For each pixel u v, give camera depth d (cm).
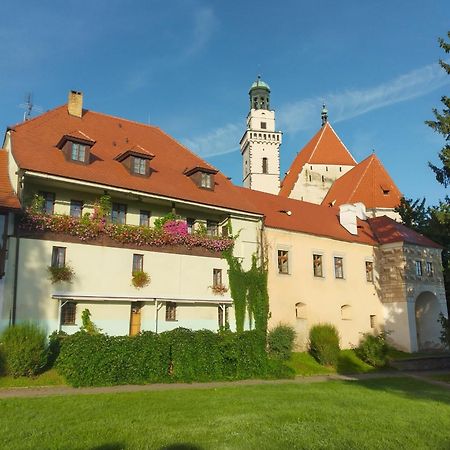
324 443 1088
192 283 2764
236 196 3284
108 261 2466
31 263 2227
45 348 2058
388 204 5078
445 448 1088
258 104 7956
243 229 3105
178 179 3041
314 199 6462
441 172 2833
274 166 7731
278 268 3300
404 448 1076
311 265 3509
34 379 1950
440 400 1877
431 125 2811
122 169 2780
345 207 4053
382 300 3975
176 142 3653
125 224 2584
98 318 2416
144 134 3478
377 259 4044
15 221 2222
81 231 2380
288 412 1448
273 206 3669
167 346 2280
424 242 4200
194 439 1081
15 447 998
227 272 2939
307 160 6738
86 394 1722
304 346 3291
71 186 2434
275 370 2611
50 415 1309
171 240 2691
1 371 1938
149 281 2583
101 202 2523
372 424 1314
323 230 3697
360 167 5644
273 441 1088
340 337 3547
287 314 3253
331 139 6856
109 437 1084
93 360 2036
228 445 1040
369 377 2730
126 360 2133
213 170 3125
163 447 1010
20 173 2245
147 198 2658
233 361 2502
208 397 1731
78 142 2589
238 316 2905
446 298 4400
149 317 2583
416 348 3784
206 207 2889
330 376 2717
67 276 2302
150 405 1505
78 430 1140
